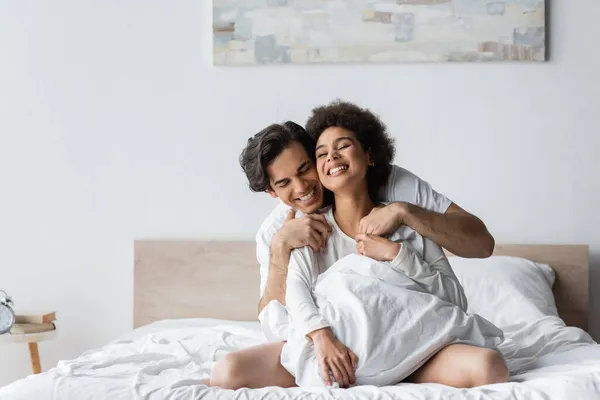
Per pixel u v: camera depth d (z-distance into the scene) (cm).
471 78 332
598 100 329
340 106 198
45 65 347
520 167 331
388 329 173
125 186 345
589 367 172
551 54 330
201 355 215
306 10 335
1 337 310
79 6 346
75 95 346
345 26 333
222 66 341
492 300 286
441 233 189
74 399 169
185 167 343
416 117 334
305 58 335
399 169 210
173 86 343
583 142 329
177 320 314
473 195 332
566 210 330
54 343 347
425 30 331
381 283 179
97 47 345
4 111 348
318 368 171
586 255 320
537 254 322
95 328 346
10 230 348
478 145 332
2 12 348
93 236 346
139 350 229
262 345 183
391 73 334
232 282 334
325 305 177
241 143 340
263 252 219
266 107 339
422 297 178
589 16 329
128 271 345
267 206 339
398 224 188
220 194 341
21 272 348
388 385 173
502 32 329
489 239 198
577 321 320
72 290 347
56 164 347
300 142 196
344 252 194
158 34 343
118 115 345
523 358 203
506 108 331
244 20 337
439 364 173
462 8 329
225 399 160
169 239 343
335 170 187
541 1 327
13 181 348
